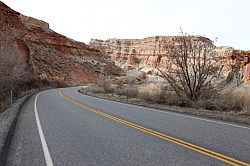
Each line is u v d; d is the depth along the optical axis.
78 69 91.75
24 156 5.87
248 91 14.17
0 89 26.53
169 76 17.48
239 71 22.59
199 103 15.59
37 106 17.06
